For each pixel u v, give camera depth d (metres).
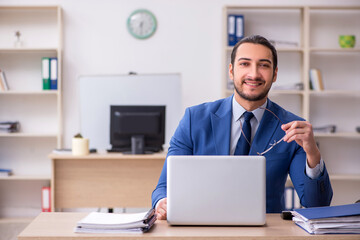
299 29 4.88
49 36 4.81
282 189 2.01
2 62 4.81
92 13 4.80
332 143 4.91
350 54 4.88
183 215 1.61
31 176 4.64
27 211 4.88
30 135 4.58
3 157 4.87
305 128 1.71
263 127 1.97
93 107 3.93
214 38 4.85
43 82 4.61
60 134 4.64
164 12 4.83
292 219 1.71
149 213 1.61
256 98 1.86
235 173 1.61
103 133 3.92
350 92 4.57
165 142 3.93
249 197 1.61
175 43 4.84
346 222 1.53
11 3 4.75
